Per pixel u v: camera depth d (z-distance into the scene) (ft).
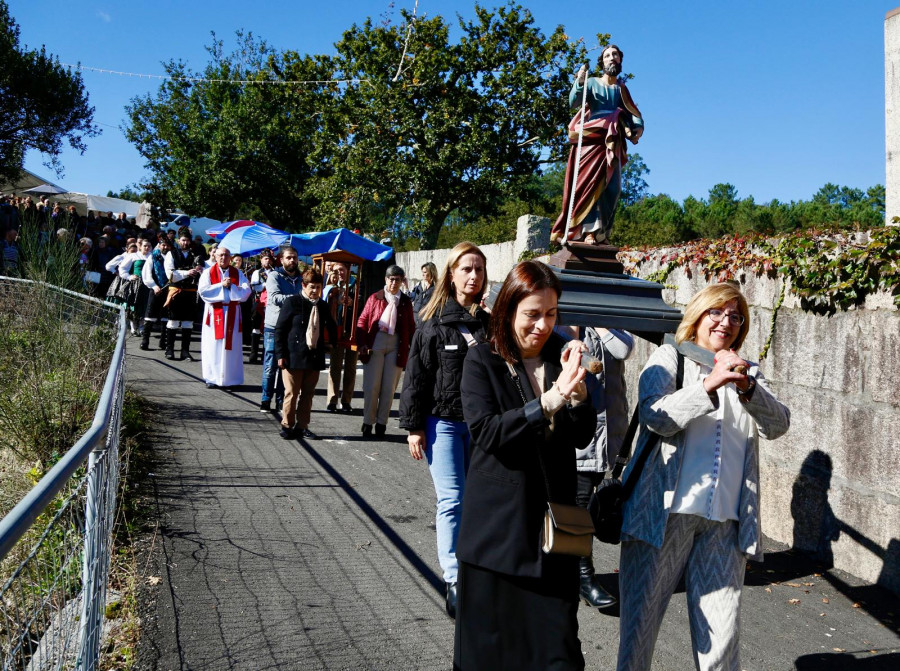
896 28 16.61
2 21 113.19
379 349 26.76
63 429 20.03
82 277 29.48
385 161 94.89
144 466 20.22
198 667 10.83
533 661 7.98
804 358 17.79
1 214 51.42
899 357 15.17
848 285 16.24
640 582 9.41
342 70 102.89
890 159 16.84
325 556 15.44
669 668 11.96
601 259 14.11
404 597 13.78
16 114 114.52
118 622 11.91
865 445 15.97
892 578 15.20
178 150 133.28
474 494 8.40
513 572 7.98
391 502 19.42
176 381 34.45
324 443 25.35
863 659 12.49
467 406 8.50
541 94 93.66
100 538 9.67
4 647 7.22
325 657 11.37
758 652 12.69
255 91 129.70
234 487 19.42
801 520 17.74
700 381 9.30
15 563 12.38
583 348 8.00
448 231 112.37
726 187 228.63
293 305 25.18
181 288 41.16
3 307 23.82
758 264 19.31
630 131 14.93
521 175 97.96
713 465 9.30
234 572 14.26
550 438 8.22
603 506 9.60
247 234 48.37
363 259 39.88
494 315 8.80
